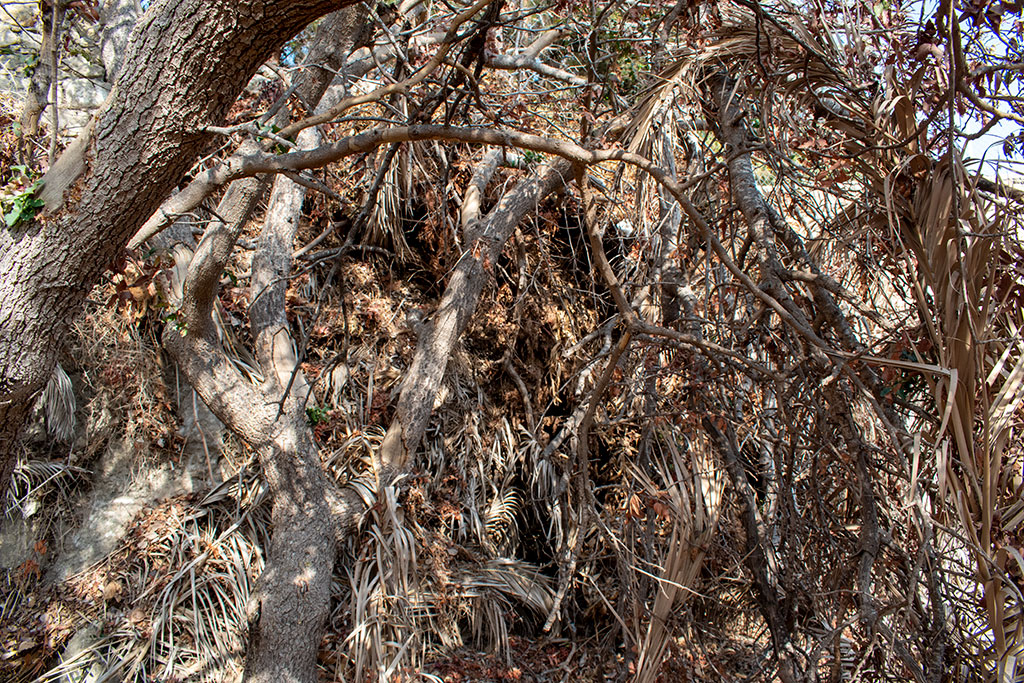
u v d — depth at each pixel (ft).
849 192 10.93
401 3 13.14
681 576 11.83
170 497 15.85
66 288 7.21
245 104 13.34
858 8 10.02
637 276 14.97
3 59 15.71
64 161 6.86
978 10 8.43
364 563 15.26
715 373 11.73
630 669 12.37
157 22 6.20
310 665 12.70
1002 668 7.96
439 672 15.21
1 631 13.64
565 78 14.24
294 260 17.37
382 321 19.21
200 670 13.79
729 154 11.50
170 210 8.60
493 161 17.15
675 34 12.59
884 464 11.47
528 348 20.52
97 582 14.47
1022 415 8.43
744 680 12.59
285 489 13.65
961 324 8.47
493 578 17.42
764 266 10.51
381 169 10.62
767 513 13.51
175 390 16.75
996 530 8.21
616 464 18.10
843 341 10.09
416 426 15.05
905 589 9.97
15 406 7.34
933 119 8.39
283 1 5.98
